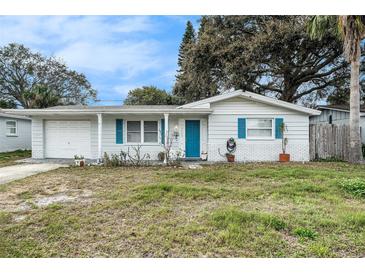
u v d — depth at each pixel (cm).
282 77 2105
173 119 1340
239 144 1270
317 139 1282
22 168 1047
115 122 1351
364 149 1384
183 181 746
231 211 448
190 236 370
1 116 1677
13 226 412
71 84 3130
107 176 844
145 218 441
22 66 2909
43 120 1402
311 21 1241
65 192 632
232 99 1268
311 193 589
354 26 1045
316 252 327
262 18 1873
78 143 1396
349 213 440
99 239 368
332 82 2006
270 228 392
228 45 1850
